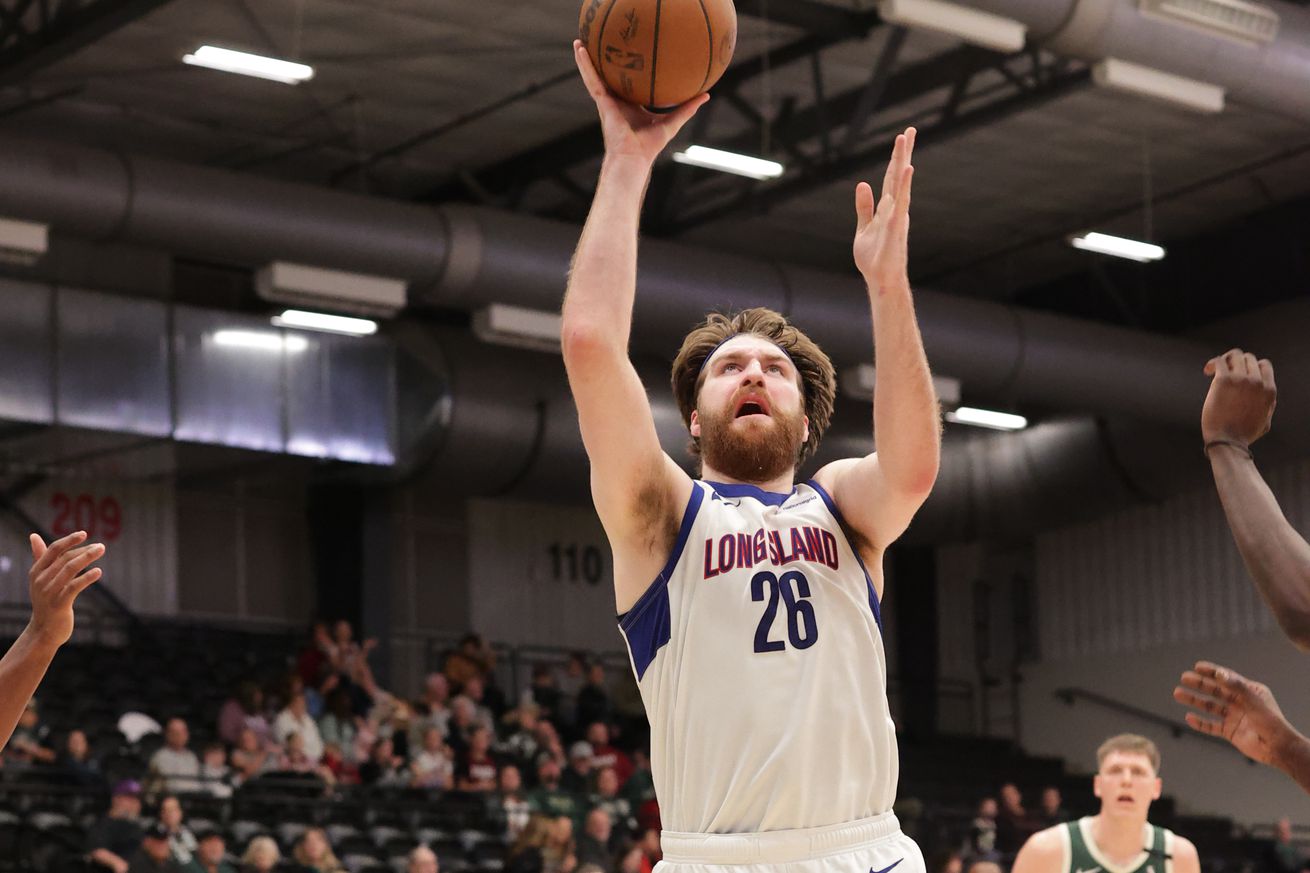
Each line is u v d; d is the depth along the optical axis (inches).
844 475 170.4
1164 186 1018.1
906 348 160.6
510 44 820.6
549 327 859.4
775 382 173.6
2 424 869.8
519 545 1194.6
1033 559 1285.7
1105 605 1237.1
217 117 904.9
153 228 765.9
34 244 739.4
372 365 978.7
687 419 184.5
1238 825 1124.5
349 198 810.2
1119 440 1064.8
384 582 1083.9
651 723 167.3
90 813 693.3
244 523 1084.5
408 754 871.7
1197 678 171.0
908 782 1091.3
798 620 161.9
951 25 676.1
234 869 650.2
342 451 961.5
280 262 796.0
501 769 880.9
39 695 847.1
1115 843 337.1
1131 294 1123.9
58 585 188.5
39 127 909.2
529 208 1018.7
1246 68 738.8
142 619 1026.7
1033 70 839.7
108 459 958.4
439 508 1165.1
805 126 890.7
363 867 703.1
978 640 1302.9
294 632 1057.5
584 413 160.1
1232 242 1073.5
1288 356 1007.6
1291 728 166.9
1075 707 1243.8
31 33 763.4
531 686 1034.7
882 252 160.9
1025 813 989.8
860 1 784.3
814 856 158.1
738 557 163.6
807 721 158.9
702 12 172.4
